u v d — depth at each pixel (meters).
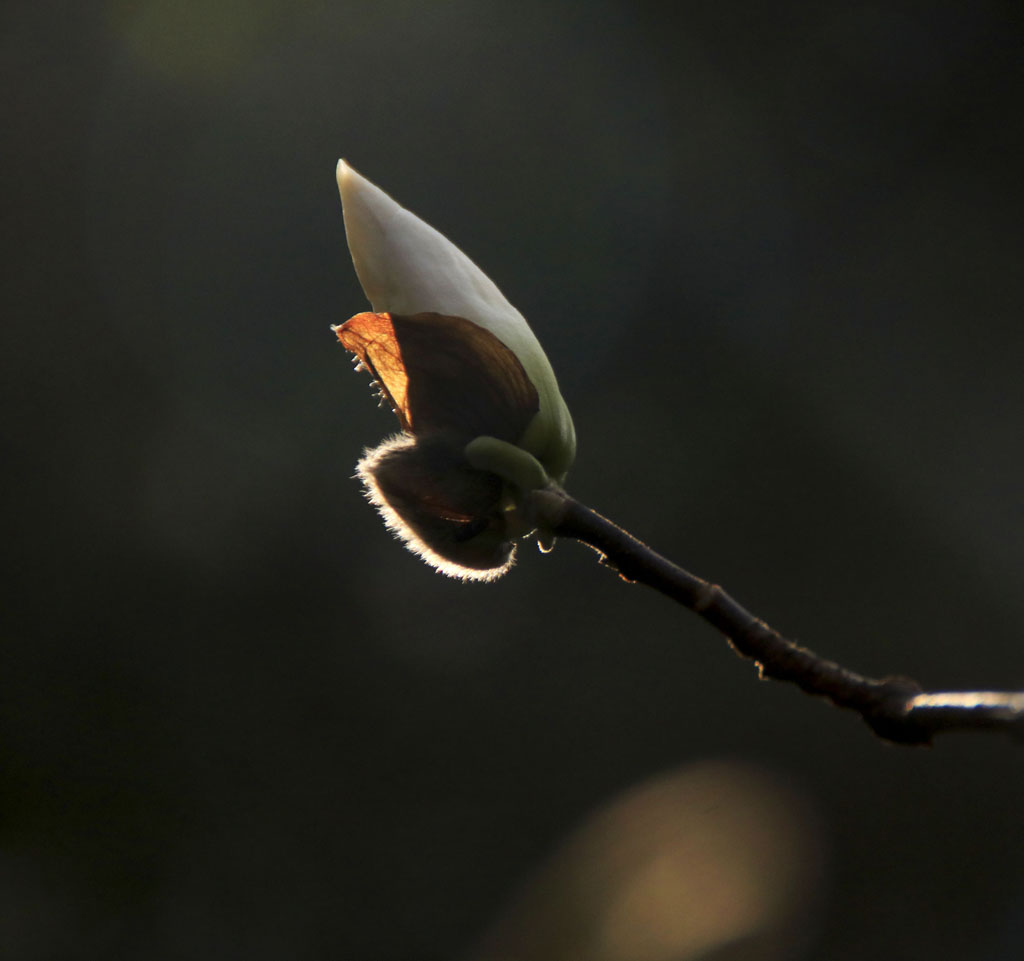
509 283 3.32
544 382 1.00
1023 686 2.59
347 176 1.00
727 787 2.29
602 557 0.99
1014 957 1.86
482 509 1.00
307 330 3.15
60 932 2.03
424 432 1.00
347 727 2.60
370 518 2.89
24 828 2.20
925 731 0.96
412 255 1.00
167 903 2.14
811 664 0.96
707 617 0.97
